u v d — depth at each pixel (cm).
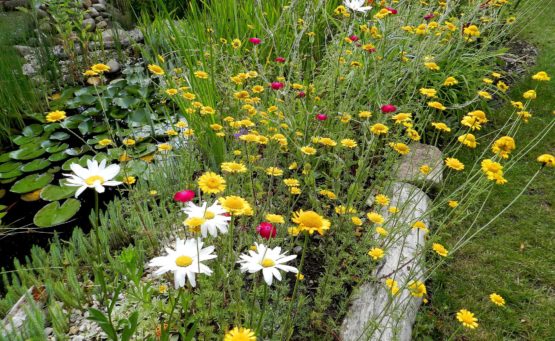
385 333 175
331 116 282
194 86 305
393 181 238
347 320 188
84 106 404
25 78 390
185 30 399
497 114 370
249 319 156
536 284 222
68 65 455
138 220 233
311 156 269
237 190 220
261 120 258
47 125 359
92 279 212
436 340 191
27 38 514
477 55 383
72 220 269
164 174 283
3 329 167
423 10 400
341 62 306
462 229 257
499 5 398
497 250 242
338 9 319
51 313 171
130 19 606
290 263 219
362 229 240
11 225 262
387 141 287
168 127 352
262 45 372
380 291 196
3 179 299
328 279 183
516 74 432
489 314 204
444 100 353
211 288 157
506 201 279
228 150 283
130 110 369
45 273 202
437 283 221
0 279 226
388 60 344
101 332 179
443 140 342
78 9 522
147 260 216
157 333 161
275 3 429
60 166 314
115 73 477
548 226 259
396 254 216
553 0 633
